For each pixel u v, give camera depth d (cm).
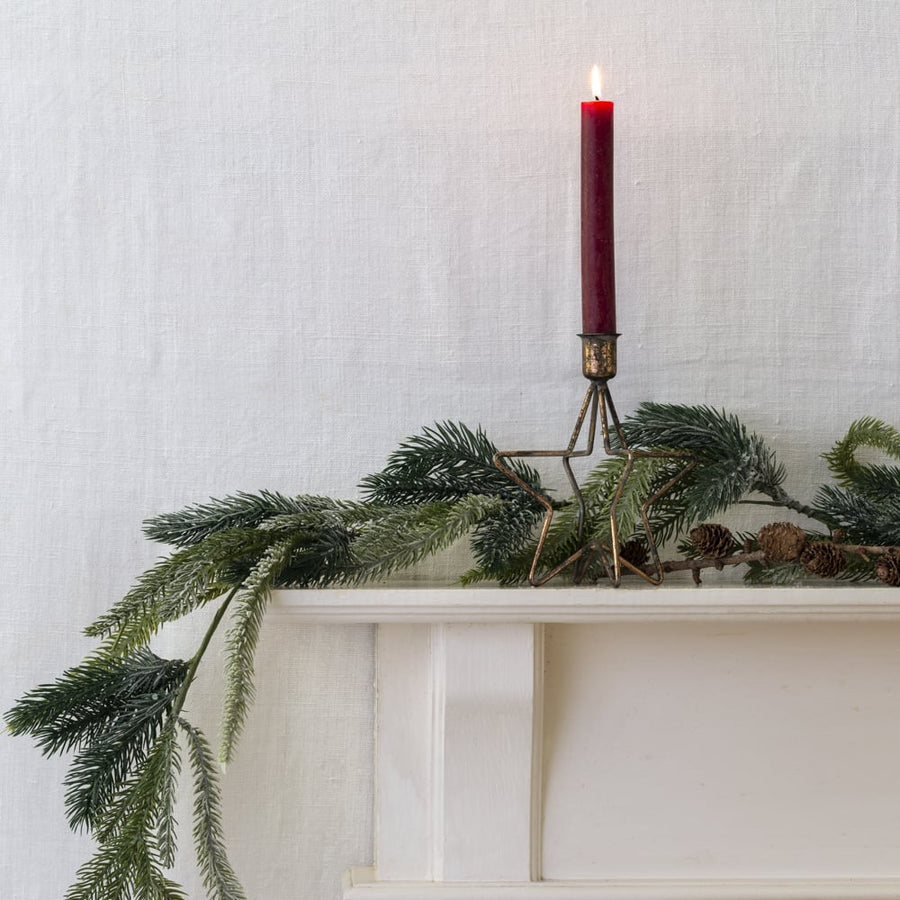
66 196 168
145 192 168
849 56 169
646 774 165
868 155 169
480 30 168
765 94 169
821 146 169
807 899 164
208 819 157
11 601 168
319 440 168
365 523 159
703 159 169
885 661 165
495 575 160
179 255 168
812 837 165
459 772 162
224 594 166
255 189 168
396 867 165
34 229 168
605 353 154
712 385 169
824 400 169
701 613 154
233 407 168
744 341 169
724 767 165
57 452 168
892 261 169
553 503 161
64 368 168
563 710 164
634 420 162
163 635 167
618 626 164
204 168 168
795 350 169
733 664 165
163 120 168
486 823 163
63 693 158
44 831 167
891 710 165
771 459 167
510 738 162
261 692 168
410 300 168
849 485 166
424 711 165
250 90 168
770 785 165
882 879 165
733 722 165
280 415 168
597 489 161
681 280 169
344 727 168
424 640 165
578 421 156
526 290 168
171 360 168
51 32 168
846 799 165
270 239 168
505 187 168
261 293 168
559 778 164
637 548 161
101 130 168
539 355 168
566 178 168
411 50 168
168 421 168
